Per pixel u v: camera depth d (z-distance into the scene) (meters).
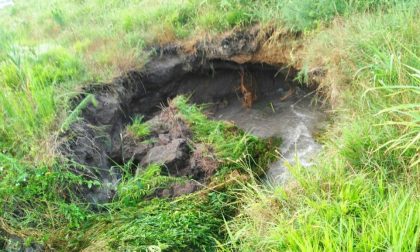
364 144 2.95
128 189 3.53
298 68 4.72
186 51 5.24
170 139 4.33
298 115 4.77
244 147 4.33
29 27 6.05
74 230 3.10
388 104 3.09
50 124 3.71
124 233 3.00
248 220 2.93
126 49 5.11
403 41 3.50
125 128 4.55
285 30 4.86
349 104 3.50
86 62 4.81
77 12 6.21
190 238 3.02
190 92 5.37
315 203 2.57
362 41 3.73
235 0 5.47
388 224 2.21
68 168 3.46
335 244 2.19
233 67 5.32
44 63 4.62
